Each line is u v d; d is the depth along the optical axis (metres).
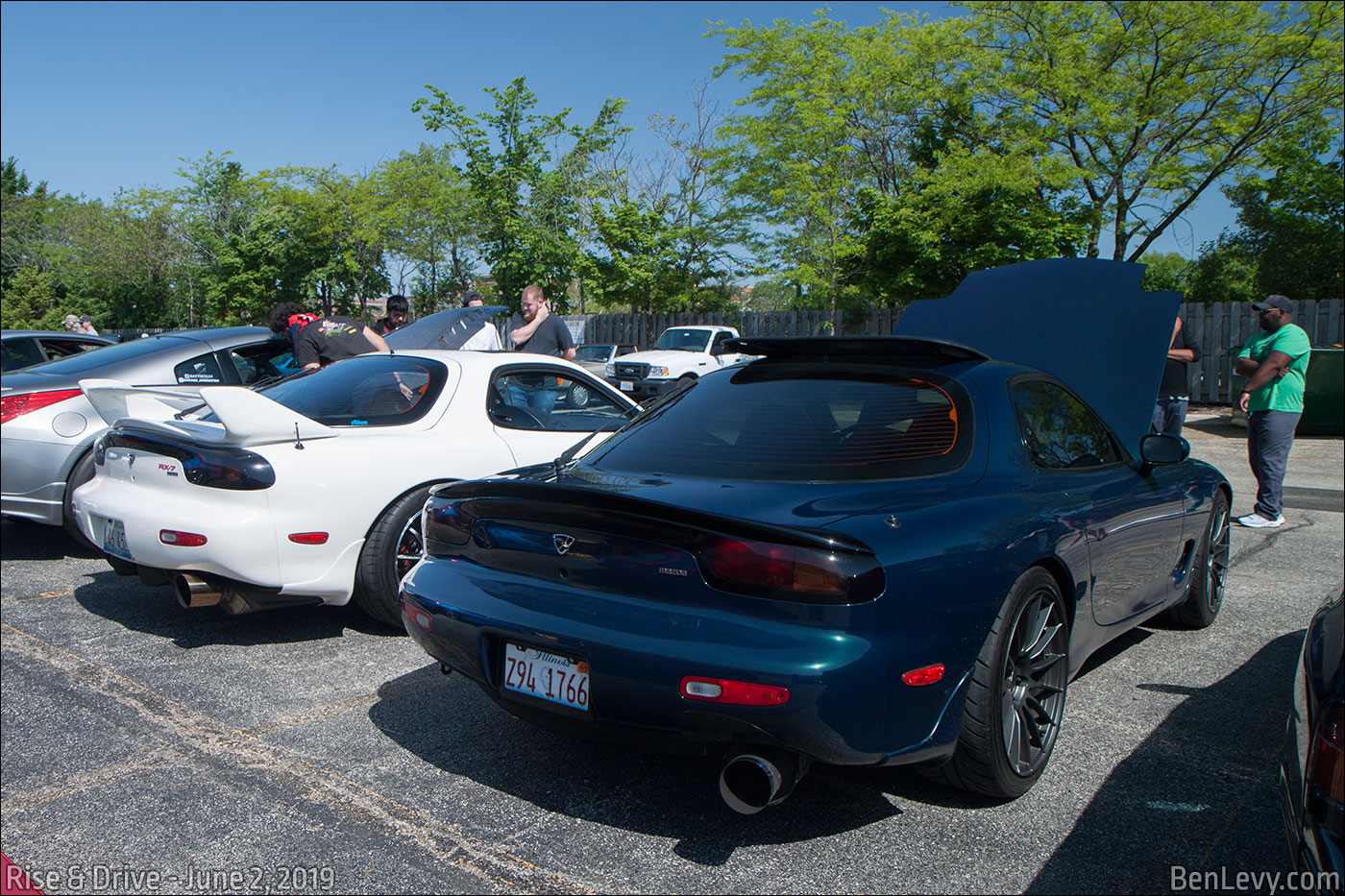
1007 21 20.19
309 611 4.65
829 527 2.24
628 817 2.61
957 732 2.41
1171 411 8.06
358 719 3.30
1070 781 2.80
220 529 3.64
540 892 2.25
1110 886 2.24
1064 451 3.26
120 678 3.70
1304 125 19.16
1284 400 6.62
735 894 2.23
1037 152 19.97
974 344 5.19
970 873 2.31
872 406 2.91
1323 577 5.33
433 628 2.67
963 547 2.40
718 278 27.62
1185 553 4.09
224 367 6.20
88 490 4.18
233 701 3.47
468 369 4.59
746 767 2.23
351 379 4.51
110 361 5.85
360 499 3.92
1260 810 2.62
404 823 2.58
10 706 3.42
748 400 3.10
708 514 2.22
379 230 33.19
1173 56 18.88
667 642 2.23
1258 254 27.28
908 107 21.97
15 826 2.57
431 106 27.88
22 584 5.13
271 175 34.38
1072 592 2.88
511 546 2.58
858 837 2.49
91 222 44.28
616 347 21.08
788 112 22.91
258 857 2.41
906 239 21.09
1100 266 4.75
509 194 28.55
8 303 43.09
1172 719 3.26
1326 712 1.67
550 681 2.44
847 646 2.15
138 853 2.43
